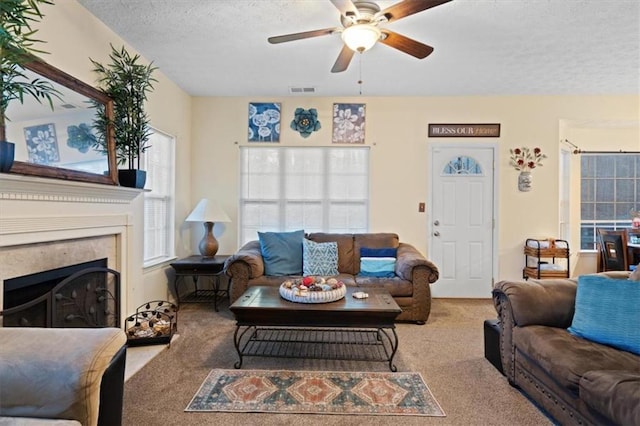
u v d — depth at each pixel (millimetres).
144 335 2826
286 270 3795
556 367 1739
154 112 3594
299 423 1853
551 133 4391
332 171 4559
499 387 2232
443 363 2576
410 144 4473
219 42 3004
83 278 2441
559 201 4445
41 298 2057
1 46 1668
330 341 2959
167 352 2723
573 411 1673
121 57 2898
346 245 4121
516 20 2621
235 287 3514
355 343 2912
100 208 2605
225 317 3602
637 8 2451
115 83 2801
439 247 4496
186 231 4402
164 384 2229
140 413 1917
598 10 2480
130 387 2189
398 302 3467
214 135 4523
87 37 2549
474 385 2256
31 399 1220
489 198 4465
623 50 3127
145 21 2670
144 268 3391
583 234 4898
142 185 2943
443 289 4500
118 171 2818
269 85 4090
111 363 1419
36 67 2062
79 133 2410
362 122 4473
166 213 4020
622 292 1890
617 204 4953
